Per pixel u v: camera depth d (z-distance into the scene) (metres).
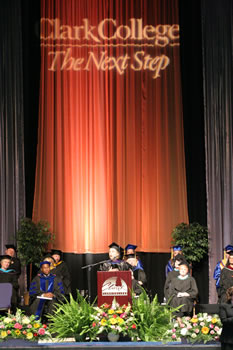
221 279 10.69
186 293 9.93
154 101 13.38
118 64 13.38
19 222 12.96
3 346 7.29
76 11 13.40
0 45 13.13
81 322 7.51
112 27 13.39
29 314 9.98
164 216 13.19
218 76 13.22
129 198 13.25
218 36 13.28
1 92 13.09
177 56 13.38
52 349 7.22
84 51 13.39
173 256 12.21
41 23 13.34
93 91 13.36
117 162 13.27
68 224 13.17
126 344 7.30
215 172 13.09
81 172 13.27
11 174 13.04
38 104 13.38
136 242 13.20
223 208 13.06
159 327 7.61
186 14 13.45
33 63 13.35
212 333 7.58
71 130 13.29
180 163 13.27
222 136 13.17
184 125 13.41
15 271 11.40
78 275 13.19
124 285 7.74
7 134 13.06
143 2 13.39
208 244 12.98
